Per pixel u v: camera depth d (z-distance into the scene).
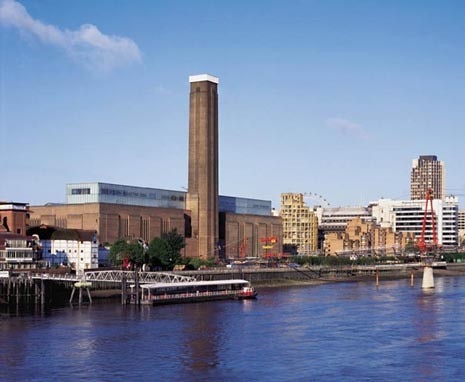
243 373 124.81
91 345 148.25
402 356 138.75
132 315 196.12
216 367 129.25
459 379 121.62
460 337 159.75
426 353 141.62
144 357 137.00
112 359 135.12
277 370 127.19
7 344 148.88
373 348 146.50
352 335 162.25
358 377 122.69
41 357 136.50
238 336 160.12
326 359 135.88
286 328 172.25
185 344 149.88
